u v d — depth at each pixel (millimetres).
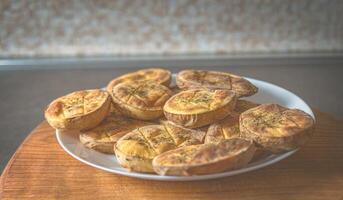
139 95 475
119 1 862
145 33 896
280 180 394
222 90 455
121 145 396
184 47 911
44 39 896
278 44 913
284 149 387
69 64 896
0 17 869
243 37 905
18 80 850
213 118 424
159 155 375
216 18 883
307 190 379
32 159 442
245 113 424
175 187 389
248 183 391
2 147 629
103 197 380
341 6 883
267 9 879
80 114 434
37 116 716
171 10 873
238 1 868
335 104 744
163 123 458
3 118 711
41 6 863
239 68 868
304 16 890
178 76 522
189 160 358
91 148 427
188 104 433
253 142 386
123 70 872
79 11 871
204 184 391
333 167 410
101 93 475
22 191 393
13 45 898
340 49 912
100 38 899
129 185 395
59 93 791
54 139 482
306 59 909
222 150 364
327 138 461
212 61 890
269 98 510
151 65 882
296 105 481
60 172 419
